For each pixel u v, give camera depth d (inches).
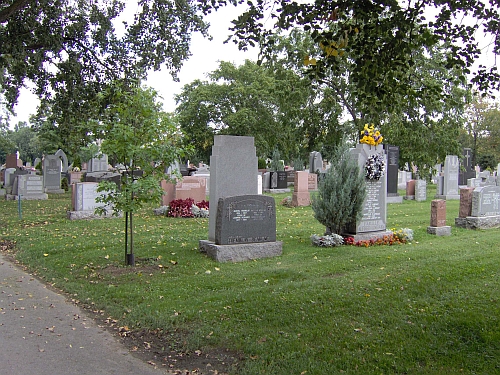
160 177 348.8
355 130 1237.7
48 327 235.1
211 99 1633.9
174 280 312.8
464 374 182.2
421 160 1151.0
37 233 510.9
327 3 252.1
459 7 249.8
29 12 724.7
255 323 230.5
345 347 204.4
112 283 309.4
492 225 562.9
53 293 297.4
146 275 326.3
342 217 451.2
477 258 366.9
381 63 251.9
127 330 229.6
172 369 188.5
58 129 975.0
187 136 363.9
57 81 877.8
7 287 309.6
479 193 554.3
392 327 226.2
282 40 1122.7
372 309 247.9
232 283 303.4
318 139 1363.2
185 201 673.6
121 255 391.9
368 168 467.8
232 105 1662.2
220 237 374.3
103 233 510.0
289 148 1683.1
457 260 359.3
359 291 276.8
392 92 265.9
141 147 333.1
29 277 339.3
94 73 906.7
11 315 252.5
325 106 1255.5
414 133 1087.6
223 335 216.2
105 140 334.3
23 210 733.3
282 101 1229.1
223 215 374.0
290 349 201.0
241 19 269.1
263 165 1950.1
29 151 3506.4
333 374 179.5
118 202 337.1
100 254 396.5
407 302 258.5
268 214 395.2
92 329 233.3
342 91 1189.1
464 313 240.2
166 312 247.4
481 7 251.1
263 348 202.1
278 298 264.1
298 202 815.1
